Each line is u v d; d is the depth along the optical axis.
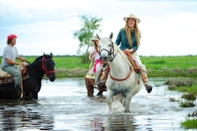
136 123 12.05
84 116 13.42
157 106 15.65
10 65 18.36
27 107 15.74
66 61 80.25
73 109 15.08
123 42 14.59
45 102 17.33
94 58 19.42
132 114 13.74
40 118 13.11
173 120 12.48
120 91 13.77
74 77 38.25
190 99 17.86
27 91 18.33
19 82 18.14
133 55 14.73
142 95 19.88
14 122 12.40
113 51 13.09
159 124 11.83
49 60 18.48
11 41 18.39
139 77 14.36
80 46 69.12
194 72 39.94
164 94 20.30
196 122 11.45
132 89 13.92
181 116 13.21
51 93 21.64
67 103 16.95
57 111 14.60
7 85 18.34
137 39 14.45
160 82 29.05
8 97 18.53
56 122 12.34
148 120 12.53
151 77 36.31
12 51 18.34
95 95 20.50
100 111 14.51
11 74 18.27
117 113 13.95
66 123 12.16
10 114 13.99
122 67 13.41
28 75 18.39
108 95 13.77
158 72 41.22
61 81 32.19
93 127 11.52
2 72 18.44
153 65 57.28
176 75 37.81
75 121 12.48
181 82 24.83
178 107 15.34
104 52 12.62
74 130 11.12
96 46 18.98
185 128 11.13
